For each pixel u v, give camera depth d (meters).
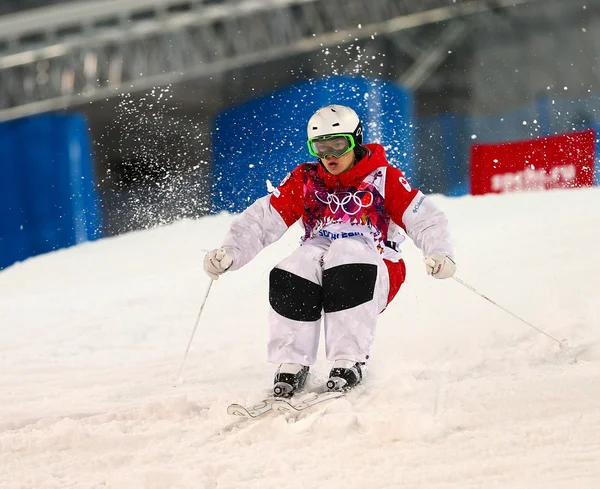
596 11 54.03
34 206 44.09
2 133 44.97
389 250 11.13
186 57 52.66
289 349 10.09
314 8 53.81
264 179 30.06
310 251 10.50
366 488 7.16
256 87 52.91
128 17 54.62
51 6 61.75
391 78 53.97
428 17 54.44
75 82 51.28
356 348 10.05
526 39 54.84
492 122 52.66
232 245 10.95
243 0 54.22
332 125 10.63
